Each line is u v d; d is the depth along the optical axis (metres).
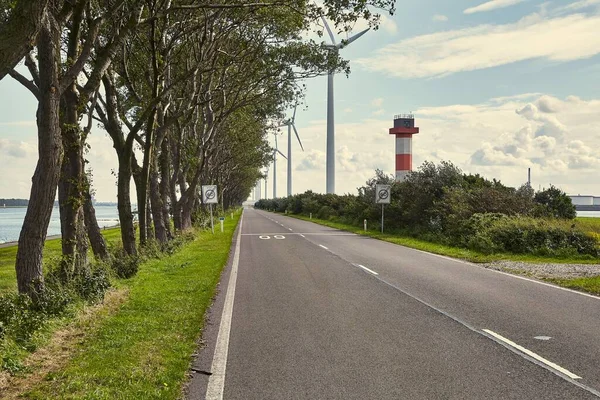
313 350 6.87
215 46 24.64
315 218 62.00
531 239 19.58
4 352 6.39
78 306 9.24
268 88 30.62
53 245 33.84
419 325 8.27
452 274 14.52
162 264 16.91
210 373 5.97
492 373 5.85
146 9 17.08
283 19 21.03
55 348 7.07
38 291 8.90
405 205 33.53
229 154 58.44
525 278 13.70
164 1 16.72
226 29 24.22
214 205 67.00
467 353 6.66
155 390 5.39
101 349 6.98
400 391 5.30
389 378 5.71
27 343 6.95
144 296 11.00
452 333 7.72
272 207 114.88
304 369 6.07
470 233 23.16
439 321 8.55
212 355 6.71
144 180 19.33
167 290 11.84
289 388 5.43
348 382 5.59
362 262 17.58
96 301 9.95
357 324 8.37
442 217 28.52
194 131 34.75
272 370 6.05
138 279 13.52
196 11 20.89
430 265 16.72
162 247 20.64
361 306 9.89
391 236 30.77
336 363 6.29
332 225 44.53
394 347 6.98
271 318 8.90
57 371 6.09
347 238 29.59
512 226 20.61
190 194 32.25
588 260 17.47
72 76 9.34
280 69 25.92
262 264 17.12
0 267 23.16
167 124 22.31
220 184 68.12
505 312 9.23
